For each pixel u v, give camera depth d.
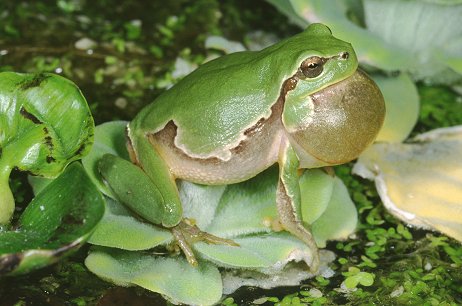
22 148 0.29
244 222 0.30
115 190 0.30
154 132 0.30
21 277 0.30
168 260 0.30
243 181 0.30
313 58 0.29
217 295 0.29
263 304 0.30
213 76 0.30
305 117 0.29
